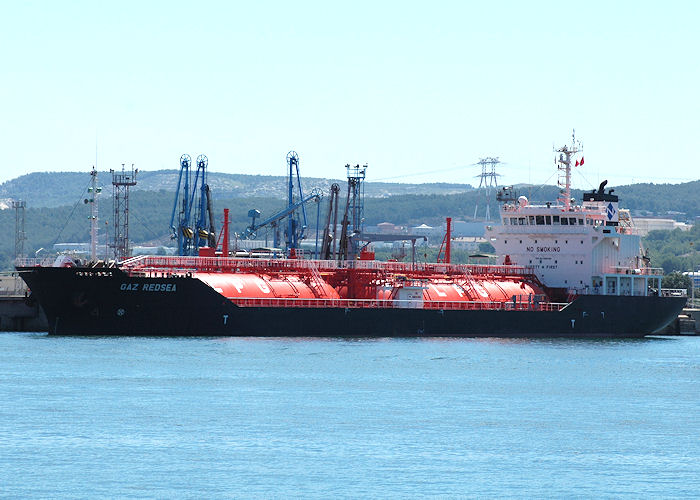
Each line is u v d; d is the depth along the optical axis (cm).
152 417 17862
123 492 13525
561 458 15625
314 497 13450
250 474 14388
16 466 14638
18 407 18588
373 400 19912
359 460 15212
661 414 19250
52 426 17062
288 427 17275
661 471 14962
